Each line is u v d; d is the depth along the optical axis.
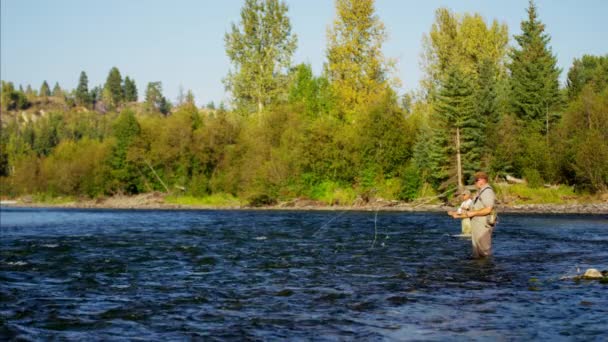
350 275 12.20
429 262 13.99
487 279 11.20
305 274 12.48
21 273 13.21
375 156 54.97
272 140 62.69
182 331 7.64
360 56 61.84
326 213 43.78
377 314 8.40
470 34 66.12
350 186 56.41
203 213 46.88
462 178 50.22
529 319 7.82
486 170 49.56
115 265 14.51
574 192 47.50
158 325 8.00
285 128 62.16
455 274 11.91
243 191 60.72
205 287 11.03
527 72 56.16
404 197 52.34
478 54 65.75
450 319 7.96
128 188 75.19
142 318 8.44
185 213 47.34
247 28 72.56
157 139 73.06
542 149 49.62
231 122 70.50
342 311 8.66
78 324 8.12
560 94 55.06
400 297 9.61
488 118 52.88
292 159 57.66
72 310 9.04
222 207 59.12
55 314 8.76
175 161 71.12
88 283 11.73
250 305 9.24
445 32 65.56
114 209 60.66
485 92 53.56
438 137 49.81
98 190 75.81
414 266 13.33
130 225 32.00
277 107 64.94
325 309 8.83
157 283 11.62
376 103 56.94
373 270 12.88
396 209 47.62
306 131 57.84
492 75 57.59
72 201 80.31
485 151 50.59
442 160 49.75
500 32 67.94
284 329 7.64
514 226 26.33
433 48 65.19
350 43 61.34
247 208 56.03
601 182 45.12
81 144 90.62
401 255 15.62
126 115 74.69
